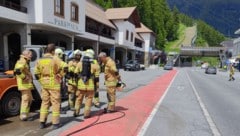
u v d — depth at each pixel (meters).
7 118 7.60
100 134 6.32
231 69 28.95
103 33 41.97
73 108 8.83
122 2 77.44
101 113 8.41
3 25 20.72
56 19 22.02
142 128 7.04
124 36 46.69
